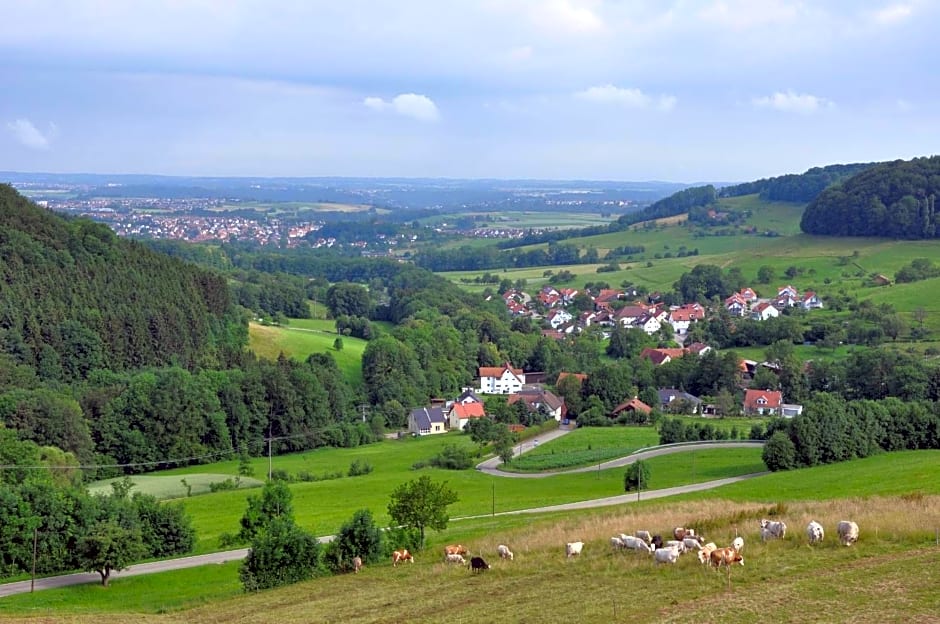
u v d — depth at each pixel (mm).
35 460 102000
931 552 46125
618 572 49375
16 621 48625
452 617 44344
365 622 45562
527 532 65000
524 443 144125
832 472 99750
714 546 48969
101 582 65312
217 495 103625
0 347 142375
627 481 98500
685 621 38656
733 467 113625
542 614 42781
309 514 88875
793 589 41625
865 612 37688
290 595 54562
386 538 66625
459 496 99312
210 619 49875
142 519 73938
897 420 116500
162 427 131750
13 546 67812
